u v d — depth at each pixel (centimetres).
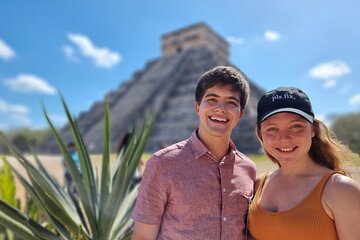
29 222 102
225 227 84
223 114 89
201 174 85
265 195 92
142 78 2008
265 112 89
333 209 76
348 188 75
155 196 85
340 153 92
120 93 1948
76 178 119
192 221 83
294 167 88
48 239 103
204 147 88
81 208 130
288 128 86
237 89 91
